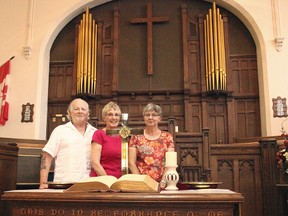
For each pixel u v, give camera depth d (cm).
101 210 198
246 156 625
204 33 948
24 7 971
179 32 962
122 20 980
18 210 204
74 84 947
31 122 902
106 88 944
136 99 939
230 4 942
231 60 952
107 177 221
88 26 955
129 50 959
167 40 959
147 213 196
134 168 309
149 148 317
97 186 204
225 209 195
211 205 195
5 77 921
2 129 905
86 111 342
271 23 912
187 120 909
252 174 621
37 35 953
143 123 623
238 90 934
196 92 923
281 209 592
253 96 926
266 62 891
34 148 603
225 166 627
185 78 920
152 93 928
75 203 199
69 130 338
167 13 979
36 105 911
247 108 923
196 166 604
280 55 891
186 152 611
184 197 192
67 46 991
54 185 248
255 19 917
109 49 966
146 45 959
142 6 987
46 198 198
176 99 931
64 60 983
